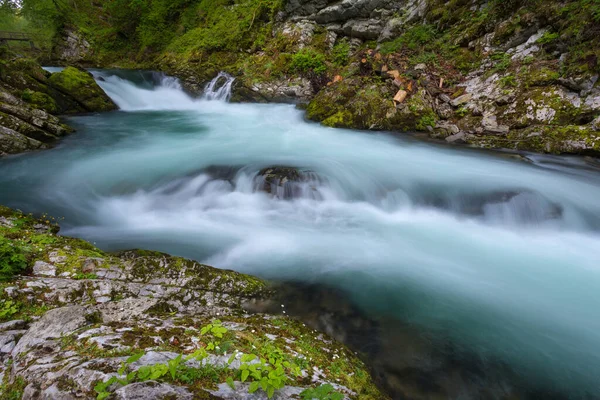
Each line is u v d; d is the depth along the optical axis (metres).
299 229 7.38
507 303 5.27
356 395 3.08
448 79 12.42
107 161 10.09
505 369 4.02
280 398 2.41
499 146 10.25
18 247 4.61
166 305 4.26
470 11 13.38
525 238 7.25
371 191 8.60
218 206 8.25
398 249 6.73
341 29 17.86
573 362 4.19
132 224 7.39
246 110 16.72
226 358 2.73
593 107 9.13
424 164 9.70
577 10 10.00
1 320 3.47
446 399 3.56
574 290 5.63
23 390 2.33
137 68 26.38
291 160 9.88
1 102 10.93
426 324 4.70
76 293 4.02
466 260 6.45
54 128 11.92
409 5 16.09
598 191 7.93
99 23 31.45
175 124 14.61
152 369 2.29
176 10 26.47
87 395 2.16
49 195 8.22
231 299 4.66
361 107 12.53
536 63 10.59
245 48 20.94
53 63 28.33
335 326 4.50
